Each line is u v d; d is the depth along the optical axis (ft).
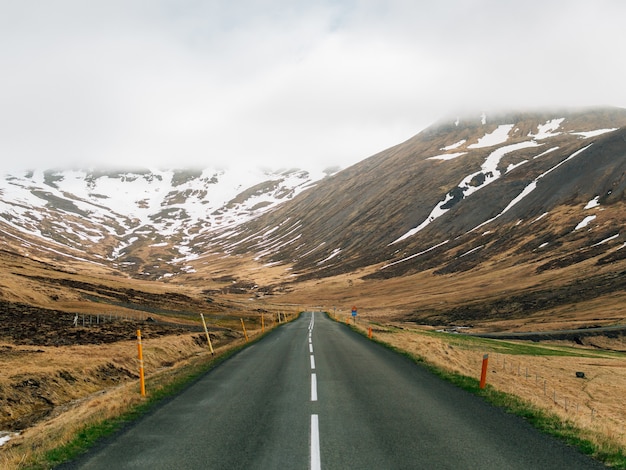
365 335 122.11
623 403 98.22
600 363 160.97
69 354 84.28
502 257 471.62
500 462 24.82
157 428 32.99
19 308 154.51
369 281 534.37
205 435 30.89
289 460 25.48
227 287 609.01
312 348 88.38
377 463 24.77
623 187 497.46
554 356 172.04
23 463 26.48
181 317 215.72
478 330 281.54
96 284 283.38
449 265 503.20
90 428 33.35
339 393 44.27
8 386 58.80
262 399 42.24
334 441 28.78
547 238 467.93
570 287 334.85
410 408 37.78
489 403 39.70
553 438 29.30
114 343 106.01
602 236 422.00
